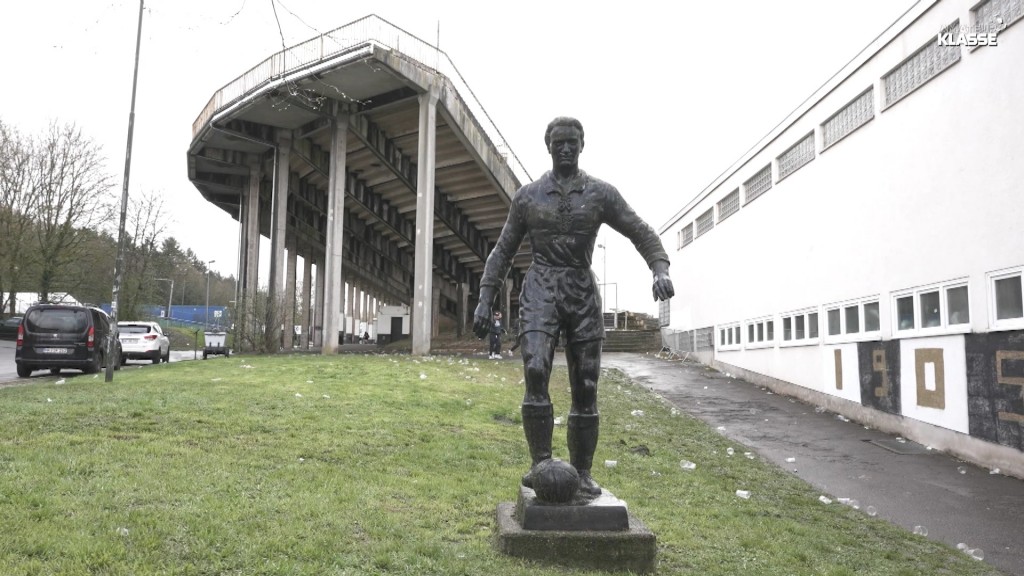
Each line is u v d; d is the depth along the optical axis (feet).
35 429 23.98
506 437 30.19
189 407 29.94
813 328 54.44
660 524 18.88
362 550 14.05
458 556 14.12
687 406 51.80
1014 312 32.40
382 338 177.78
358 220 141.49
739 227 72.79
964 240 35.83
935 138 38.55
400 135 102.37
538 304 16.48
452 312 181.88
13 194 129.90
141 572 11.80
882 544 20.45
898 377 41.68
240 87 92.27
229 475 19.01
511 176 113.60
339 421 29.35
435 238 140.05
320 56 81.71
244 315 96.89
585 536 14.52
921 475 31.50
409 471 22.31
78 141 133.49
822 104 52.95
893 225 42.80
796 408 51.90
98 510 14.83
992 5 34.40
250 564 12.74
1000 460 32.50
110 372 44.55
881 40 44.16
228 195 139.44
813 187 54.65
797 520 22.39
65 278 137.08
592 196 16.61
